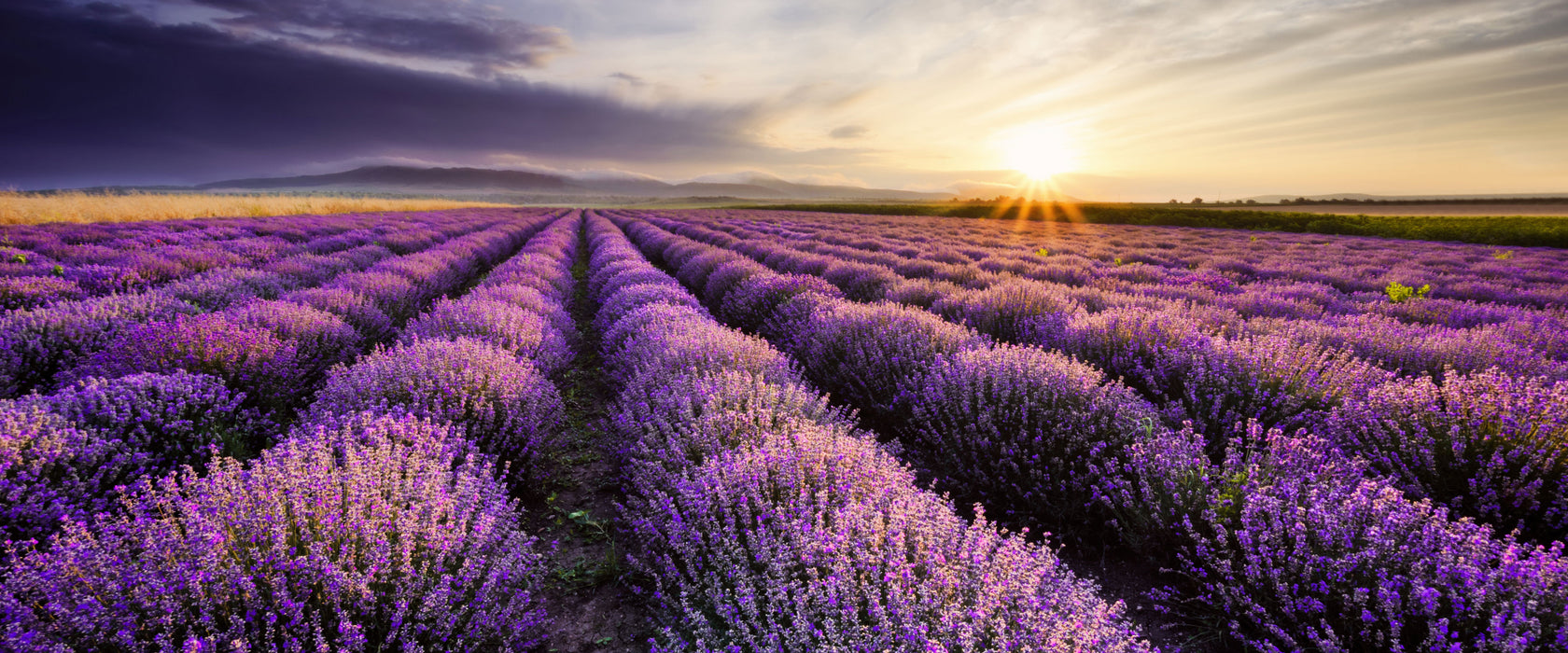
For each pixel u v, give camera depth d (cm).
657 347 513
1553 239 2731
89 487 289
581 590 301
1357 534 246
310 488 232
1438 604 202
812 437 300
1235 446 383
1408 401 354
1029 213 5566
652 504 281
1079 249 2008
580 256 2173
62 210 1962
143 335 460
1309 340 550
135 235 1469
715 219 4075
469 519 258
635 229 3114
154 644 181
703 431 342
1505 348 475
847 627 192
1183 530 294
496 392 393
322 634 189
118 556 194
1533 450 293
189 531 194
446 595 206
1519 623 190
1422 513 242
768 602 215
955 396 398
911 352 503
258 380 429
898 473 281
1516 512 296
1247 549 253
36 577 179
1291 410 398
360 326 651
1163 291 938
